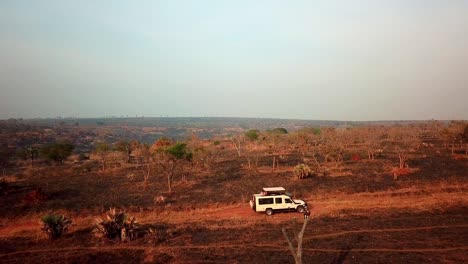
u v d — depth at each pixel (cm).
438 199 3097
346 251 2017
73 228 2650
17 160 8338
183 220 2808
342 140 7025
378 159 5594
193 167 5438
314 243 2175
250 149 8044
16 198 3694
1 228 2736
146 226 2636
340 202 3152
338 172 4506
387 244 2100
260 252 2050
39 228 2655
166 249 2138
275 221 2705
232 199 3375
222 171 5075
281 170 4906
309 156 6419
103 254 2094
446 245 2045
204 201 3331
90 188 4188
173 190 3888
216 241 2273
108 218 2427
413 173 4209
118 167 6131
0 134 13438
